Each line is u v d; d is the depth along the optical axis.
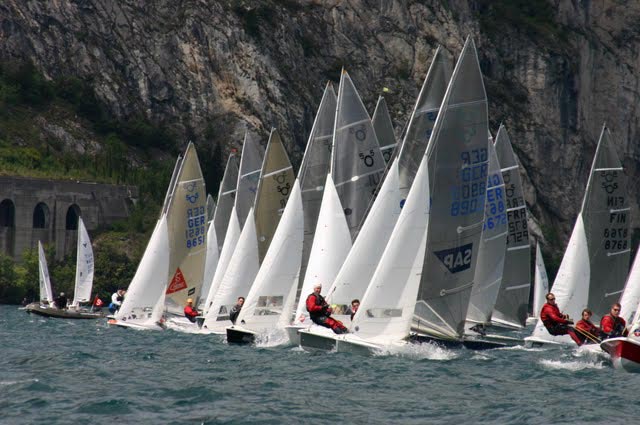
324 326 146.62
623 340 133.50
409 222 135.88
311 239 176.12
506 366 141.88
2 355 154.12
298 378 123.31
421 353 140.62
